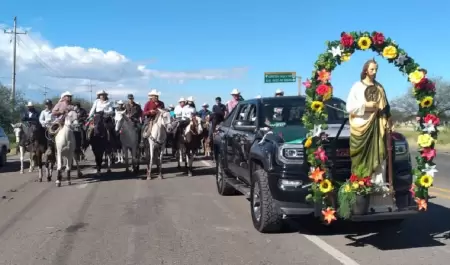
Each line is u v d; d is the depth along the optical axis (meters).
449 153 24.47
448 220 8.14
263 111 8.44
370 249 6.48
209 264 5.95
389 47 6.48
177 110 19.08
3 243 7.05
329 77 6.30
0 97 44.94
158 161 15.59
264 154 6.92
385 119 6.24
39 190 12.24
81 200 10.63
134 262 6.08
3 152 19.27
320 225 7.81
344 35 6.39
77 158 14.61
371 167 6.12
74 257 6.32
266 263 5.95
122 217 8.73
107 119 15.56
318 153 6.11
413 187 6.49
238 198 10.62
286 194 6.50
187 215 8.84
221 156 10.52
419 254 6.23
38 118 15.59
